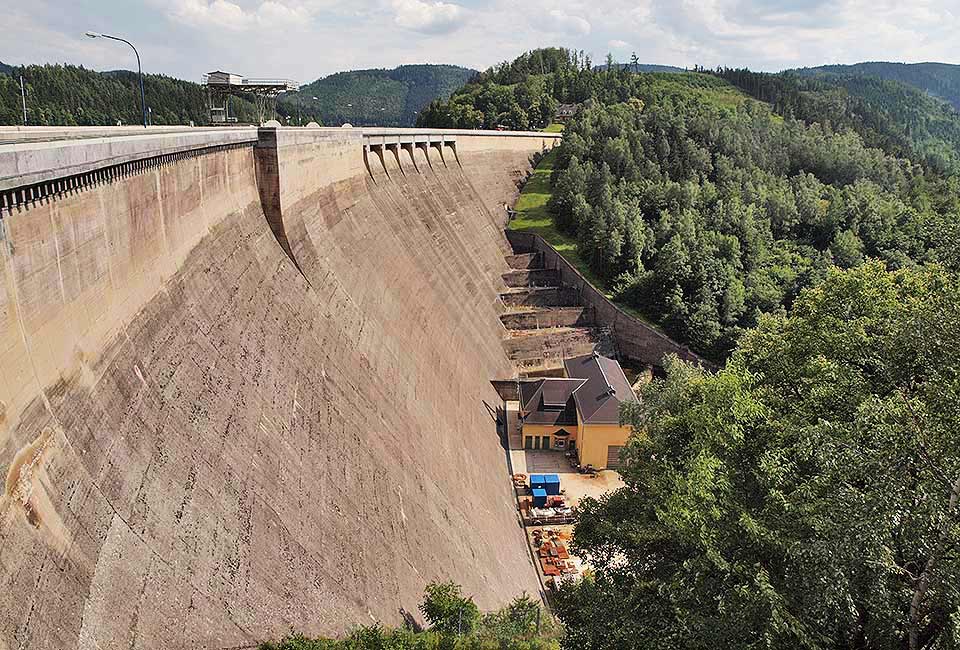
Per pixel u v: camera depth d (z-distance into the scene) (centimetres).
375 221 6297
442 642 2675
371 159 7306
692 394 3319
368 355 4534
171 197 3130
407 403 4616
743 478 2719
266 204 4416
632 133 12538
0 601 1597
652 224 9931
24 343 1903
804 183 11269
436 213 8294
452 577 3534
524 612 3216
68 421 2053
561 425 6125
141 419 2402
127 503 2144
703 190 10700
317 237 4891
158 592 2048
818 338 3425
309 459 3169
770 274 8525
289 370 3547
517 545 4709
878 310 3450
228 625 2181
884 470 2062
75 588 1812
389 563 3130
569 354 8025
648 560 2809
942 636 1833
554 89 19300
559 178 11762
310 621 2478
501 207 11631
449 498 4225
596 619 2433
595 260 9450
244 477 2702
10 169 1795
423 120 19950
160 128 4469
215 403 2848
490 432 5991
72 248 2200
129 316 2588
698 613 2159
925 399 2533
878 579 1944
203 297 3253
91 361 2262
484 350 7031
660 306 8494
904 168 14838
